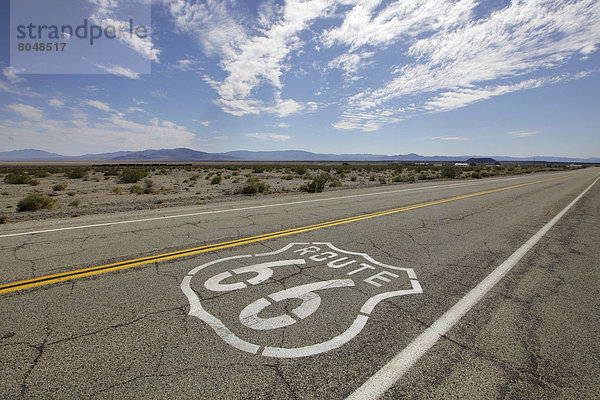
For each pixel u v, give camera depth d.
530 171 56.16
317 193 15.30
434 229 6.91
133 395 1.96
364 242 5.72
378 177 33.22
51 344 2.47
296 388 2.05
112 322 2.81
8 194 16.17
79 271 4.07
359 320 2.91
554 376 2.20
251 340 2.56
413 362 2.33
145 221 7.52
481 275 4.15
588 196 14.57
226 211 9.14
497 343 2.59
